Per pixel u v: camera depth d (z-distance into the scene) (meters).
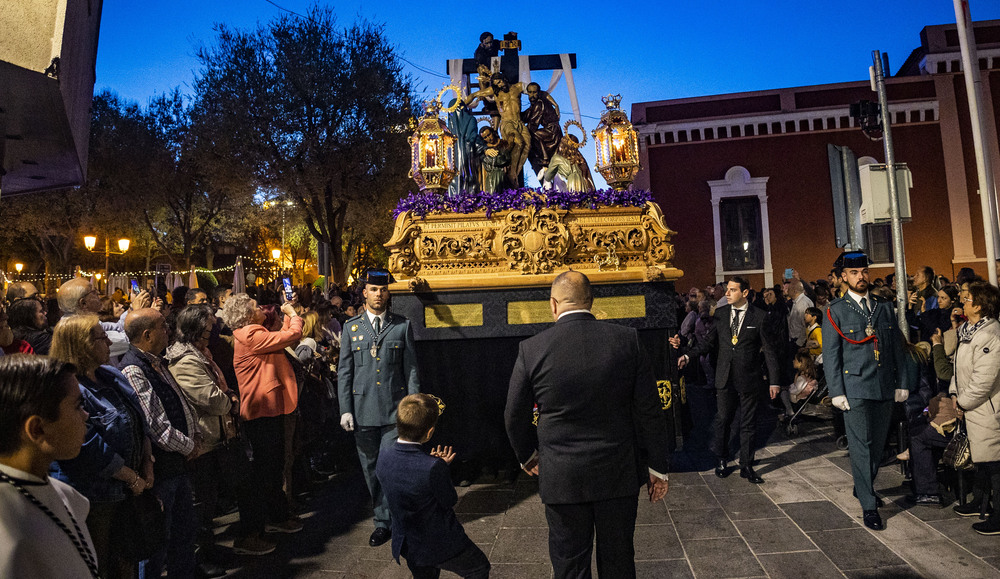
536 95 7.27
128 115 24.45
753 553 4.03
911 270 19.02
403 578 3.94
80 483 2.77
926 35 19.39
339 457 6.91
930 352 5.94
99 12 8.52
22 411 1.58
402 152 20.38
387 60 20.56
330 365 7.18
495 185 7.00
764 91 19.77
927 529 4.27
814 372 7.45
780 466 6.07
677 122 19.94
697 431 7.93
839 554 3.94
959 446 4.41
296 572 4.07
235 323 4.65
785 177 19.55
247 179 19.17
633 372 2.78
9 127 6.64
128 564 2.94
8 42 5.03
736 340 5.79
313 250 41.50
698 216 19.88
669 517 4.79
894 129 19.28
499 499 5.46
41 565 1.45
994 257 8.23
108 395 2.97
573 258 6.02
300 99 18.97
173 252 30.14
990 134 18.77
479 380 5.87
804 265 19.31
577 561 2.73
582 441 2.73
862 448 4.49
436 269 5.98
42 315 4.30
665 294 5.94
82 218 23.92
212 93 19.58
